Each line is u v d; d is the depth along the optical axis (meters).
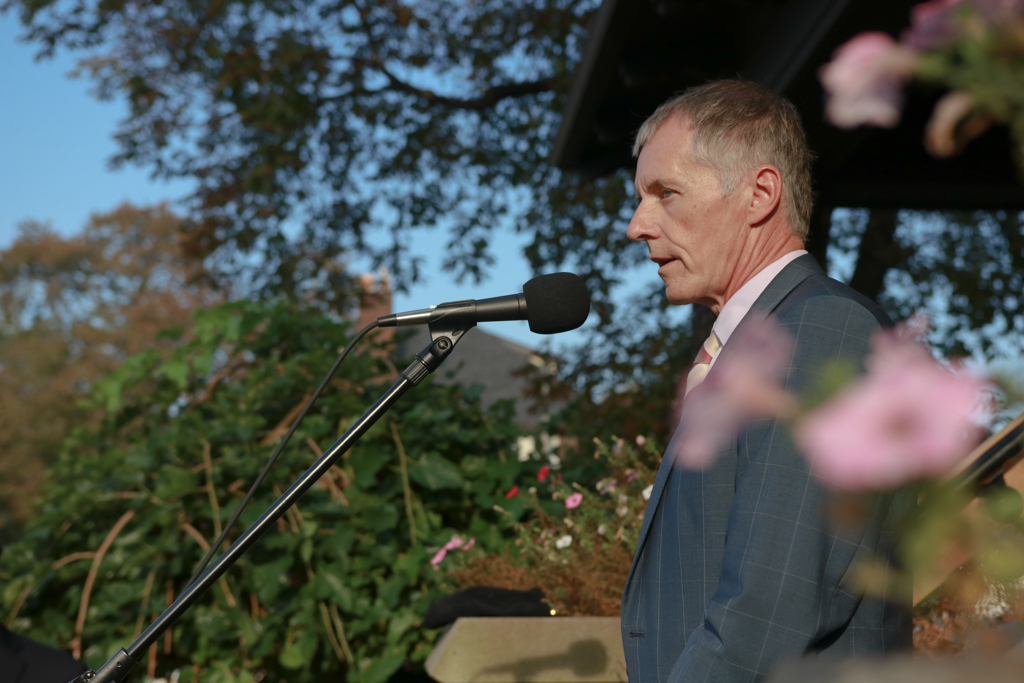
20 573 3.32
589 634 2.33
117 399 3.79
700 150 1.57
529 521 3.35
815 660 0.47
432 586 3.26
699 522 1.37
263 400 3.61
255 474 3.29
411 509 3.39
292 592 3.16
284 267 11.69
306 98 10.49
